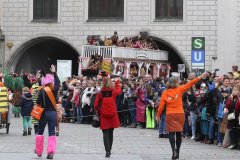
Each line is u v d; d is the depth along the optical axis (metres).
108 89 18.61
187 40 44.25
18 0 46.19
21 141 22.88
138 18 44.94
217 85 22.66
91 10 45.72
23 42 46.12
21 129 27.98
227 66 43.72
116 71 36.06
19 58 46.94
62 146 21.47
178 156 18.36
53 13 46.12
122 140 24.00
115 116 18.62
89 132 27.17
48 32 45.94
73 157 18.47
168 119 18.14
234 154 19.83
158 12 44.91
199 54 24.78
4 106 24.72
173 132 18.19
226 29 43.72
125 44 37.84
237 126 21.08
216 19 43.88
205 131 23.28
